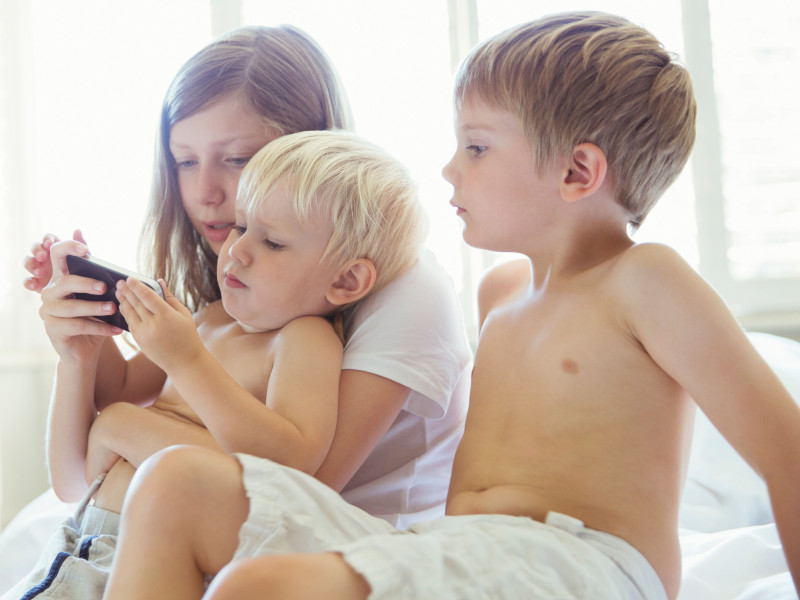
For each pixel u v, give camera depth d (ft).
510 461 2.60
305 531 2.17
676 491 2.53
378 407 2.87
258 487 2.17
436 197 7.11
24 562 3.67
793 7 6.95
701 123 6.95
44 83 7.39
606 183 2.74
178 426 2.92
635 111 2.70
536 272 2.88
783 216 6.84
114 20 7.48
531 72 2.72
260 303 2.96
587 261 2.75
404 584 1.90
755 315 6.73
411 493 3.16
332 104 3.73
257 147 3.44
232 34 3.65
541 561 2.18
